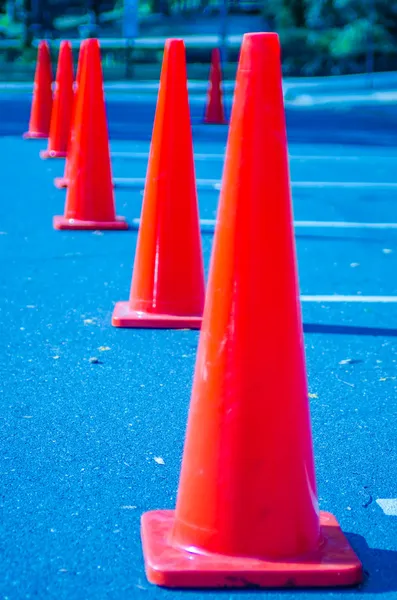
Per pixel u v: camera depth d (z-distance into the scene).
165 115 7.25
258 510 3.92
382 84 35.94
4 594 3.85
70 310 8.01
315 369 6.70
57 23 60.06
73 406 5.87
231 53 48.25
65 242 10.63
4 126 22.58
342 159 17.72
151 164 7.46
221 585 3.90
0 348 6.96
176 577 3.89
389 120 25.14
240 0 58.75
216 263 3.94
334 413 5.89
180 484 4.11
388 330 7.67
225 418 3.89
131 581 3.95
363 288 9.04
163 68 7.25
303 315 8.08
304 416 3.95
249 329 3.86
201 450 3.97
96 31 54.94
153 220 7.49
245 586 3.89
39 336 7.27
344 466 5.14
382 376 6.58
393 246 10.92
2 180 14.86
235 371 3.87
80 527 4.39
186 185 7.44
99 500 4.67
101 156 11.25
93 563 4.09
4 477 4.89
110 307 8.12
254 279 3.85
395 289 9.02
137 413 5.79
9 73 43.38
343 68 43.03
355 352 7.10
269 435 3.88
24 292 8.56
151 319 7.50
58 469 5.00
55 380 6.32
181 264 7.52
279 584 3.90
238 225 3.87
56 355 6.84
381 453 5.32
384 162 17.45
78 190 11.27
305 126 23.39
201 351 4.00
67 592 3.87
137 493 4.76
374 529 4.45
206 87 35.94
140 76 42.00
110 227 11.27
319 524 4.11
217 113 24.00
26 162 16.73
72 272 9.34
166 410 5.85
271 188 3.86
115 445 5.32
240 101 3.90
